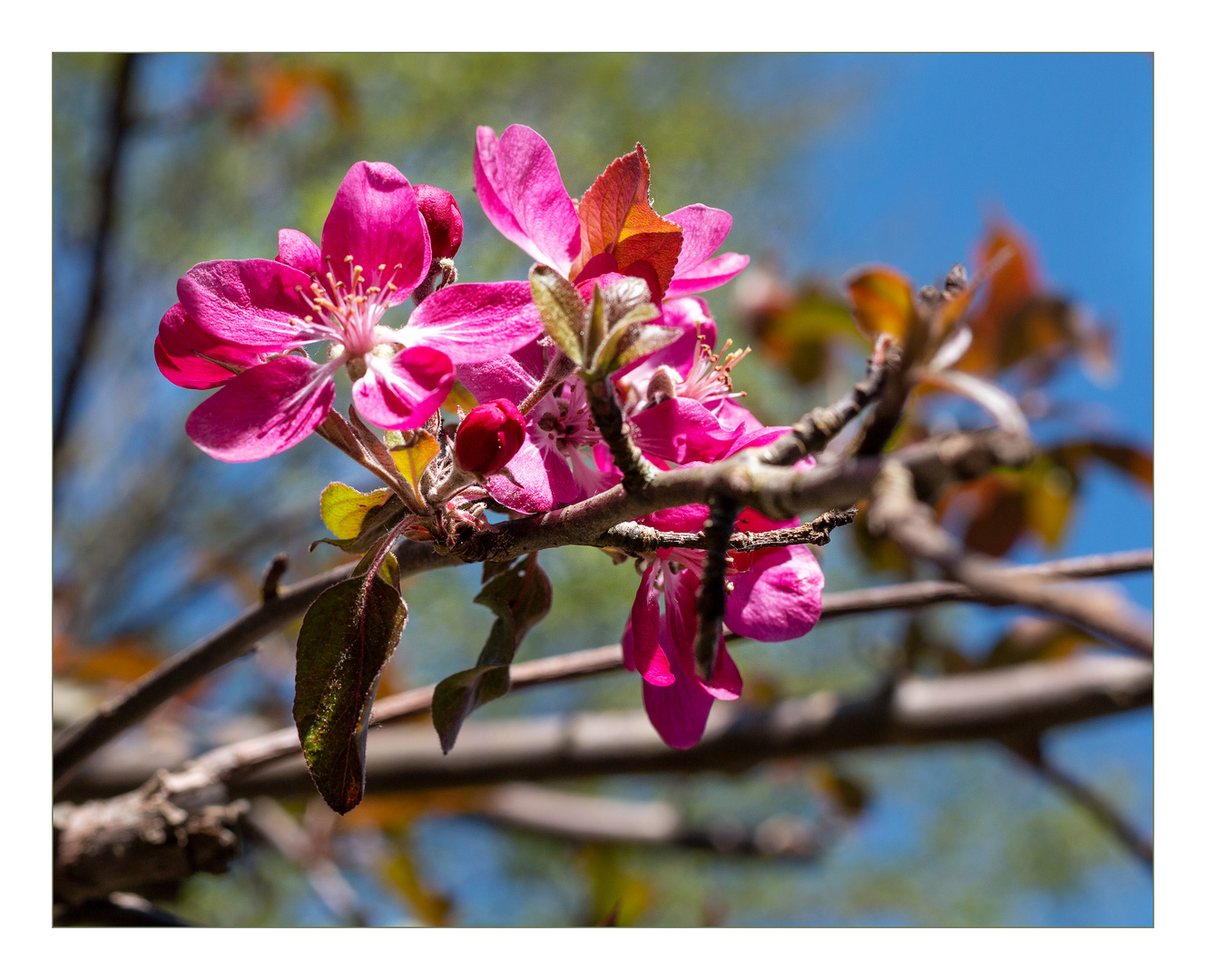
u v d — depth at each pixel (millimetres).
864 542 570
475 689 343
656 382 341
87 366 901
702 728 348
